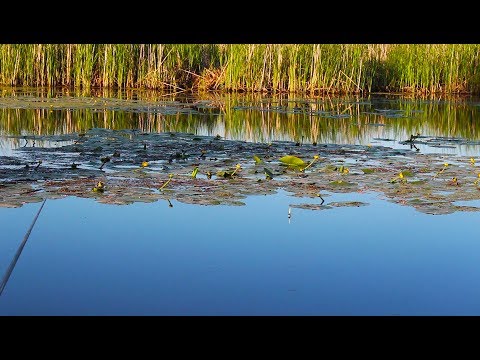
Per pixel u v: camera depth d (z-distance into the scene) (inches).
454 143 350.3
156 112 442.6
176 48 660.1
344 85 661.9
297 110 493.4
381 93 676.1
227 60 675.4
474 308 129.6
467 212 202.5
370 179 237.0
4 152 277.7
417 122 462.3
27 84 641.0
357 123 443.8
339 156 288.5
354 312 127.0
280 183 227.6
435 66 676.1
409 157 289.9
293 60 655.8
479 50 680.4
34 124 389.4
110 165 251.3
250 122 435.2
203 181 226.7
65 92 580.1
